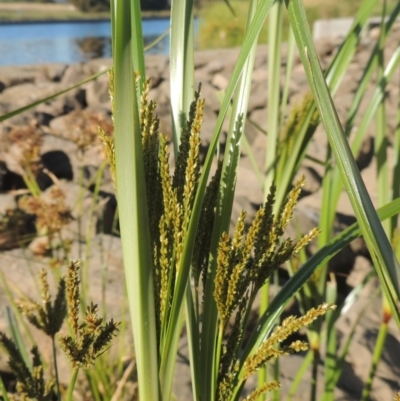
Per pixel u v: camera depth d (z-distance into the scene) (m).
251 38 0.28
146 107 0.30
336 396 0.98
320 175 2.00
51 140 2.13
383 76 0.58
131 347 1.04
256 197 1.89
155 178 0.30
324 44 4.62
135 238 0.29
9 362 0.38
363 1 0.52
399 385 1.04
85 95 3.19
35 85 3.63
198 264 0.34
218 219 0.33
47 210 0.96
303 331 1.17
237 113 0.34
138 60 0.34
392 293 0.26
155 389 0.31
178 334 0.31
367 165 2.15
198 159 0.29
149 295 0.30
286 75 0.60
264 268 0.32
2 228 1.24
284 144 0.54
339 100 2.83
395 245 0.57
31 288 1.22
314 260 0.38
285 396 0.96
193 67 0.37
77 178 1.91
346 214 1.75
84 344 0.31
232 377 0.33
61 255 1.33
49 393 0.39
